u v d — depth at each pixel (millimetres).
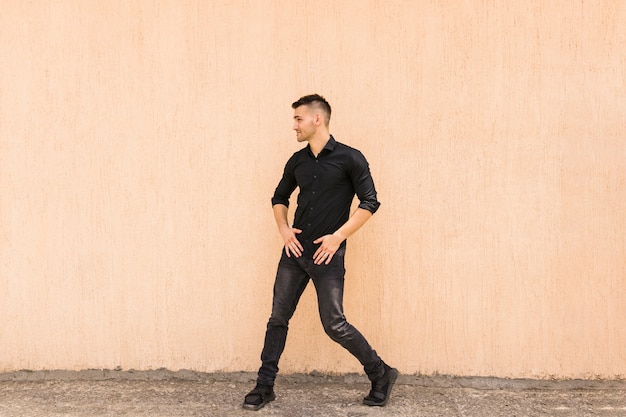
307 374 4125
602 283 3992
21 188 4145
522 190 4008
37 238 4160
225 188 4113
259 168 4098
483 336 4051
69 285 4172
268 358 3703
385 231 4070
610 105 3965
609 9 3943
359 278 4094
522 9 3975
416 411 3641
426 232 4055
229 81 4086
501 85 3996
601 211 3982
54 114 4125
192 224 4133
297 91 4070
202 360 4164
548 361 4023
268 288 4125
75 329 4168
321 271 3531
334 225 3580
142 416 3568
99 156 4133
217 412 3619
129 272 4160
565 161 3984
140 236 4148
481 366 4059
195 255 4137
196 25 4082
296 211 3652
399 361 4090
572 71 3969
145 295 4160
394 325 4086
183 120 4105
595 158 3979
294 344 4133
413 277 4070
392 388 3939
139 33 4094
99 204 4145
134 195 4137
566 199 3992
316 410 3645
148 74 4102
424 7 4008
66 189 4145
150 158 4121
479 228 4035
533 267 4020
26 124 4129
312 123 3539
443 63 4012
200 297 4148
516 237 4020
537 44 3977
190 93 4098
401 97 4031
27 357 4172
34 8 4102
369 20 4031
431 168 4039
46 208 4148
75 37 4109
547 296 4016
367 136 4055
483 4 3984
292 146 4082
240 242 4125
